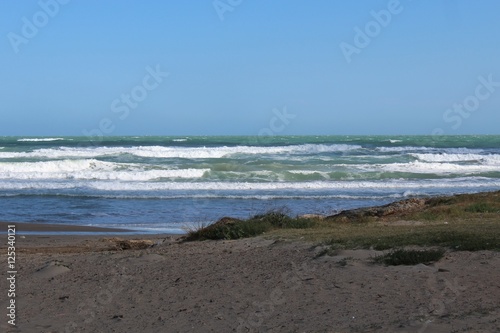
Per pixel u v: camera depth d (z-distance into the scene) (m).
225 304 6.75
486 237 9.45
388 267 7.98
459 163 44.56
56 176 34.56
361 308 6.28
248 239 11.59
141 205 24.75
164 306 6.83
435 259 8.17
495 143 79.69
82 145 69.81
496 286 6.89
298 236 11.15
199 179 34.00
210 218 21.06
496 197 18.59
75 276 8.52
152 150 50.78
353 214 16.98
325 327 5.74
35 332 6.04
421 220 15.11
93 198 26.75
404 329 5.50
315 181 33.28
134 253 10.44
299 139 98.06
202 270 8.52
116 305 6.97
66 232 17.77
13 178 33.84
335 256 8.78
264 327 5.88
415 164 40.72
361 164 41.06
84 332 6.03
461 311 6.00
